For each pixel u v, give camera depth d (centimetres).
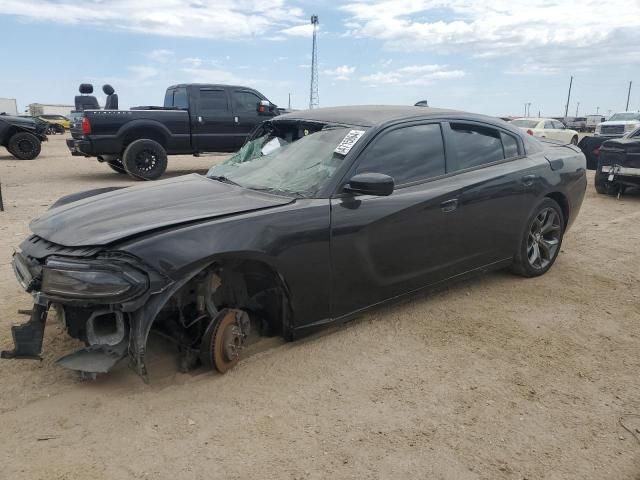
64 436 267
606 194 1015
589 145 1164
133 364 287
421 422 287
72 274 277
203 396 304
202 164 1666
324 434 274
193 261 290
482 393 317
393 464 254
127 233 289
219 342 320
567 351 373
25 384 312
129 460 251
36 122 1845
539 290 488
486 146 465
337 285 358
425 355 361
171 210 329
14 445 259
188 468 247
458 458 259
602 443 273
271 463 252
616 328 411
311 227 338
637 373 345
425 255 404
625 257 597
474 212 432
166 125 1180
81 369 285
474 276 457
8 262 543
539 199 491
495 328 406
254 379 324
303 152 398
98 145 1135
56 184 1148
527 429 283
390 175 387
